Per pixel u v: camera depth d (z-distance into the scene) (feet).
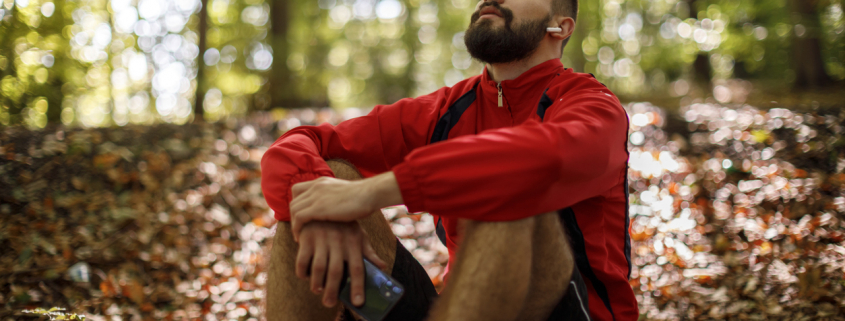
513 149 3.11
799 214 9.79
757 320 7.02
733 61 46.11
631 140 14.89
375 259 3.56
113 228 10.23
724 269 8.50
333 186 3.42
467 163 3.14
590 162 3.34
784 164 11.85
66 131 13.00
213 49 32.48
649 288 8.26
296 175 3.88
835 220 9.14
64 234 9.85
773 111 14.74
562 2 4.70
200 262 9.72
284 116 18.13
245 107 32.76
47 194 10.92
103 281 8.71
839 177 10.84
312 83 30.45
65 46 25.96
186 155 13.34
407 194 3.23
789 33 26.53
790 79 32.30
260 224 11.37
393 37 54.90
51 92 25.73
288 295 3.90
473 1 53.06
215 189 12.30
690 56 42.68
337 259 3.40
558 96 4.29
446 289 3.43
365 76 54.80
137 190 11.71
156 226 10.50
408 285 4.33
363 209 3.29
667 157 13.20
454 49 57.77
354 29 52.54
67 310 7.82
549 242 3.51
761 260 8.55
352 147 4.70
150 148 13.16
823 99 19.77
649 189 12.03
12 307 7.71
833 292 7.11
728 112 15.69
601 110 3.72
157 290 8.66
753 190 11.10
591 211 4.25
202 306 8.30
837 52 27.63
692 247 9.54
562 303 3.76
